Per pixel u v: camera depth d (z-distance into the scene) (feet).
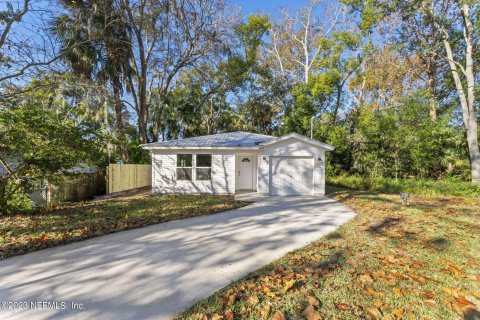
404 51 51.85
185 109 72.18
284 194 40.24
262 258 13.24
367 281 10.34
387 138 50.06
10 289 10.14
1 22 22.43
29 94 32.35
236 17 61.62
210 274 11.39
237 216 23.84
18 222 20.75
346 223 20.51
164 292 9.86
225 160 42.29
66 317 8.34
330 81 61.00
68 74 30.53
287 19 77.15
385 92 67.21
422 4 44.62
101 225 19.76
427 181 42.70
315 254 13.53
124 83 52.24
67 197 33.40
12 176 23.98
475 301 9.00
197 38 57.21
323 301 9.02
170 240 16.43
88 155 27.89
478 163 42.04
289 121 67.46
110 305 9.02
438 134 46.47
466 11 42.22
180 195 40.09
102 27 42.63
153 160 42.52
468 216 22.84
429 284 10.11
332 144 58.34
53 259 13.21
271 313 8.38
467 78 43.45
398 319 7.98
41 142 24.04
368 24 54.19
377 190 44.83
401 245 14.70
